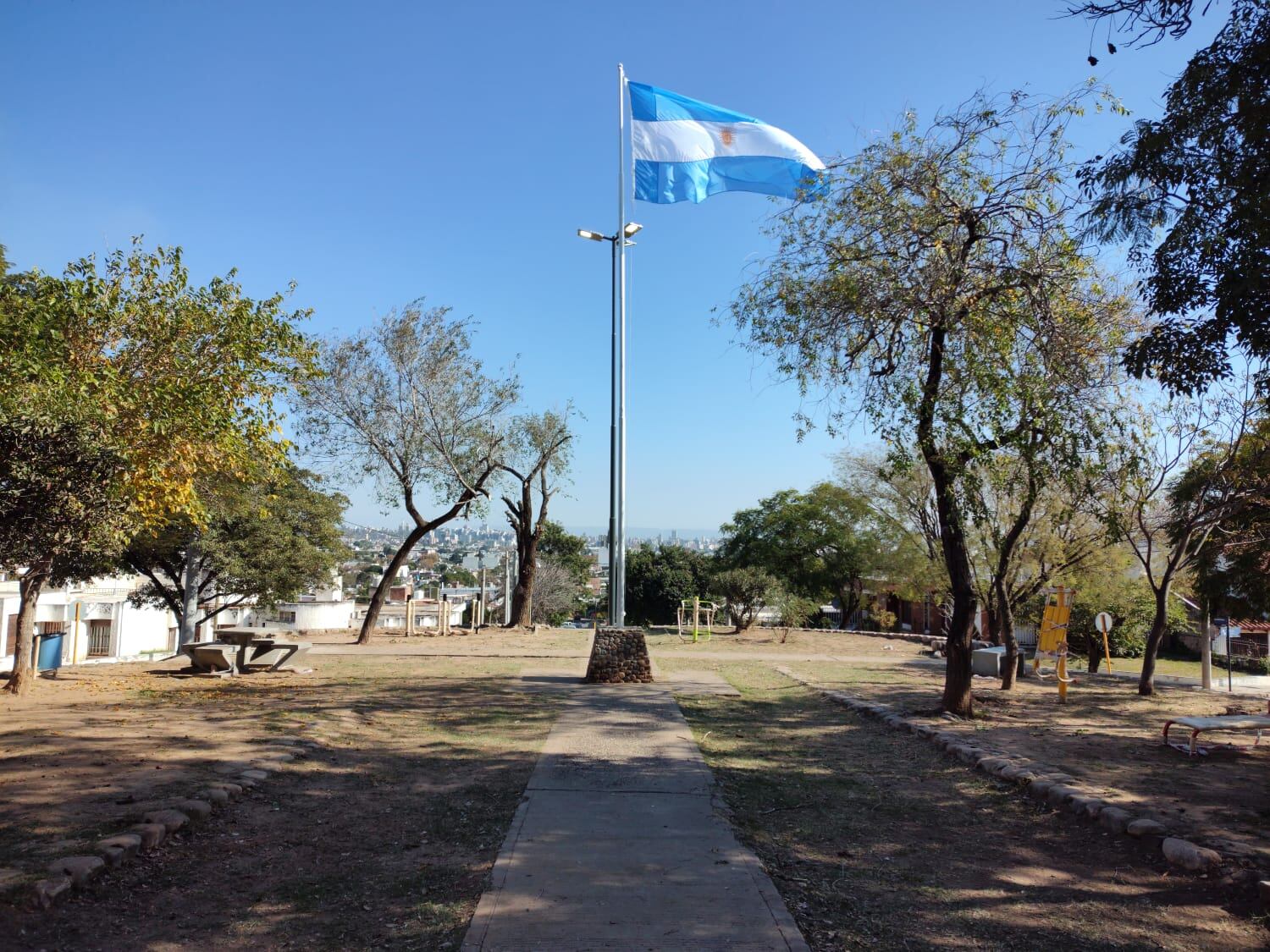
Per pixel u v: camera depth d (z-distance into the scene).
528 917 4.54
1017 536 14.79
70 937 4.14
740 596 28.81
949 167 11.20
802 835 6.47
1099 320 10.75
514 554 40.75
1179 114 6.76
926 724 10.93
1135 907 5.03
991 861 5.92
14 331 10.15
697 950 4.17
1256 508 12.94
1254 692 15.67
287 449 12.97
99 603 37.25
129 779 6.63
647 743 9.49
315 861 5.48
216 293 11.80
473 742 9.43
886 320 11.42
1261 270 6.20
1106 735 10.39
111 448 8.56
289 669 15.44
